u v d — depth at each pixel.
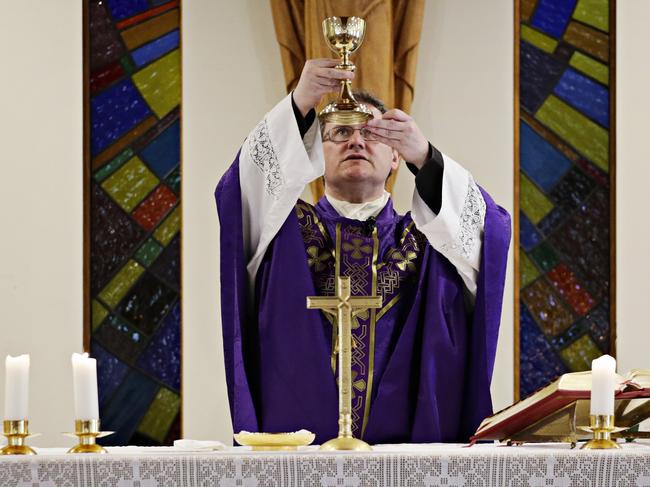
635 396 5.01
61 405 10.05
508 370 10.31
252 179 6.50
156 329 10.31
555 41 10.62
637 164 10.50
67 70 10.34
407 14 10.28
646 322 10.38
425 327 6.40
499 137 10.55
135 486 4.28
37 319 10.05
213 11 10.58
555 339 10.36
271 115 6.45
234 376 6.27
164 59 10.52
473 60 10.59
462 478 4.31
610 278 10.41
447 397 6.37
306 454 4.34
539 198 10.51
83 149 10.32
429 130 10.53
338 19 5.86
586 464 4.31
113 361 10.23
